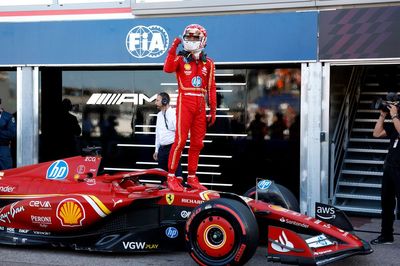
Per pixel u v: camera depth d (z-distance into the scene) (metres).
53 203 6.34
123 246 6.25
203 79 6.53
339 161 10.10
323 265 5.22
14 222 6.62
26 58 9.81
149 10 9.21
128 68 9.70
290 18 8.55
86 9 9.55
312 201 8.59
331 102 9.89
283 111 8.99
